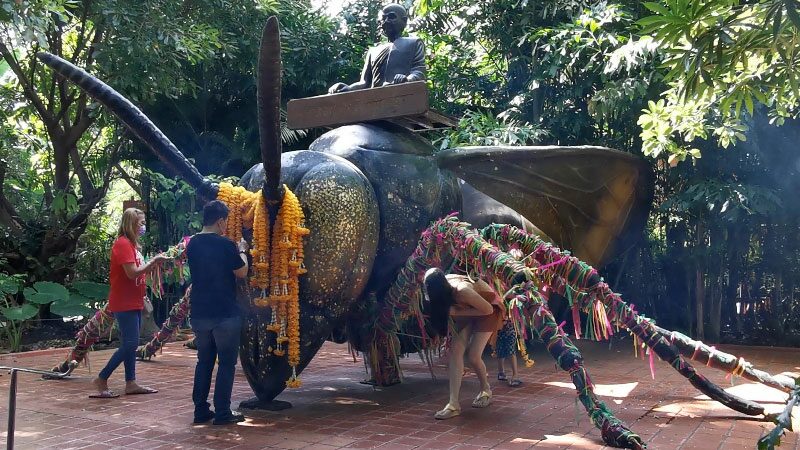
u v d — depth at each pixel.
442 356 6.95
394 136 6.37
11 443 2.94
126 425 5.03
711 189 9.76
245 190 5.60
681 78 6.84
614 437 4.50
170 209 11.84
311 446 4.48
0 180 11.74
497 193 7.35
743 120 9.18
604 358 8.86
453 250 5.62
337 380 7.07
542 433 4.86
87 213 11.72
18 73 11.35
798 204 10.08
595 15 9.85
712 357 5.57
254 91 12.77
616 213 8.60
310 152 5.82
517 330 5.23
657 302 11.68
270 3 12.07
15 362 8.22
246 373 5.57
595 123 11.34
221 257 4.98
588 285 5.49
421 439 4.68
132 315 6.10
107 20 10.28
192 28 10.81
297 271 5.29
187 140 12.96
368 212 5.70
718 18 5.25
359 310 6.24
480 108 13.05
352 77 13.12
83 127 12.09
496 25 11.67
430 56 13.40
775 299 10.72
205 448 4.44
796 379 3.45
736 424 5.16
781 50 5.48
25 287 11.05
